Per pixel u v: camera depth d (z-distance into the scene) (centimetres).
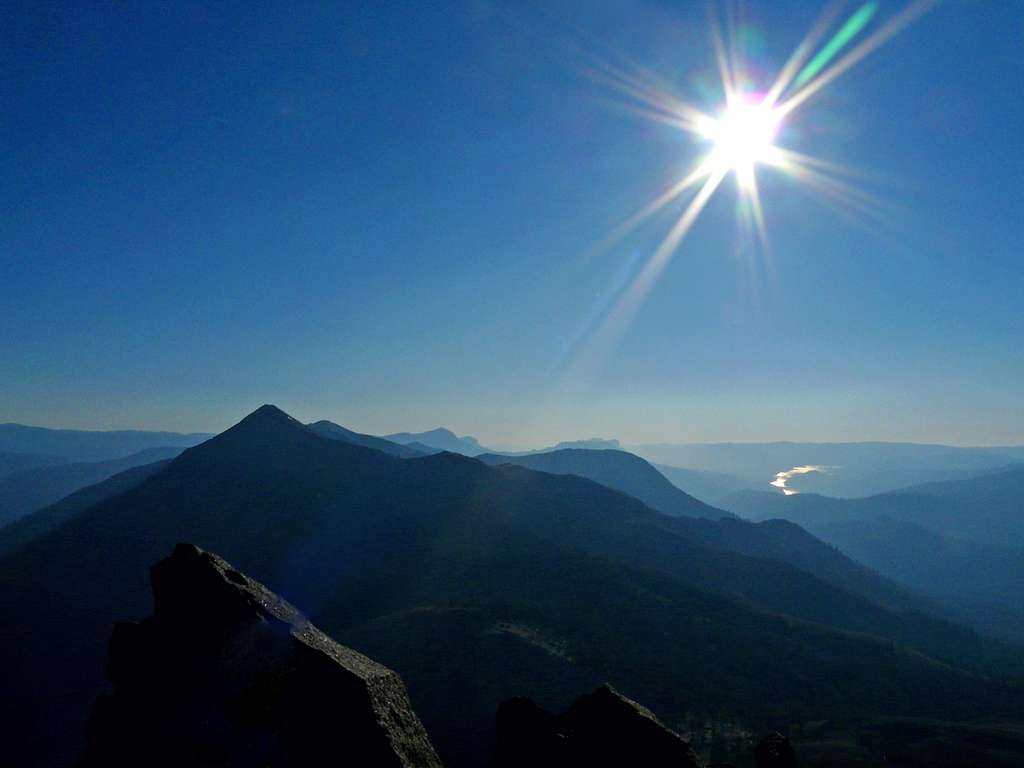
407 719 1723
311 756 1548
